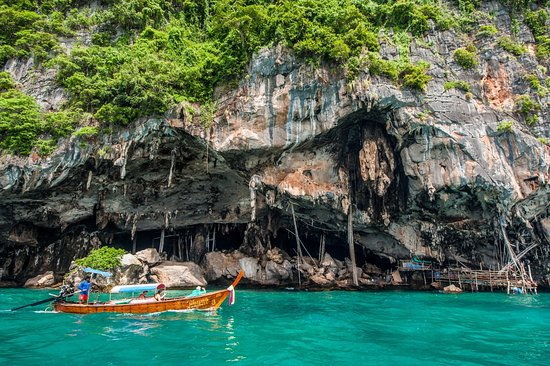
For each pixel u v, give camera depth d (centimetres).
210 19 2838
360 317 1453
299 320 1362
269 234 2992
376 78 2202
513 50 2445
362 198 2562
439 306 1795
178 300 1472
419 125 2206
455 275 2698
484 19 2558
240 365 828
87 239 2978
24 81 2531
